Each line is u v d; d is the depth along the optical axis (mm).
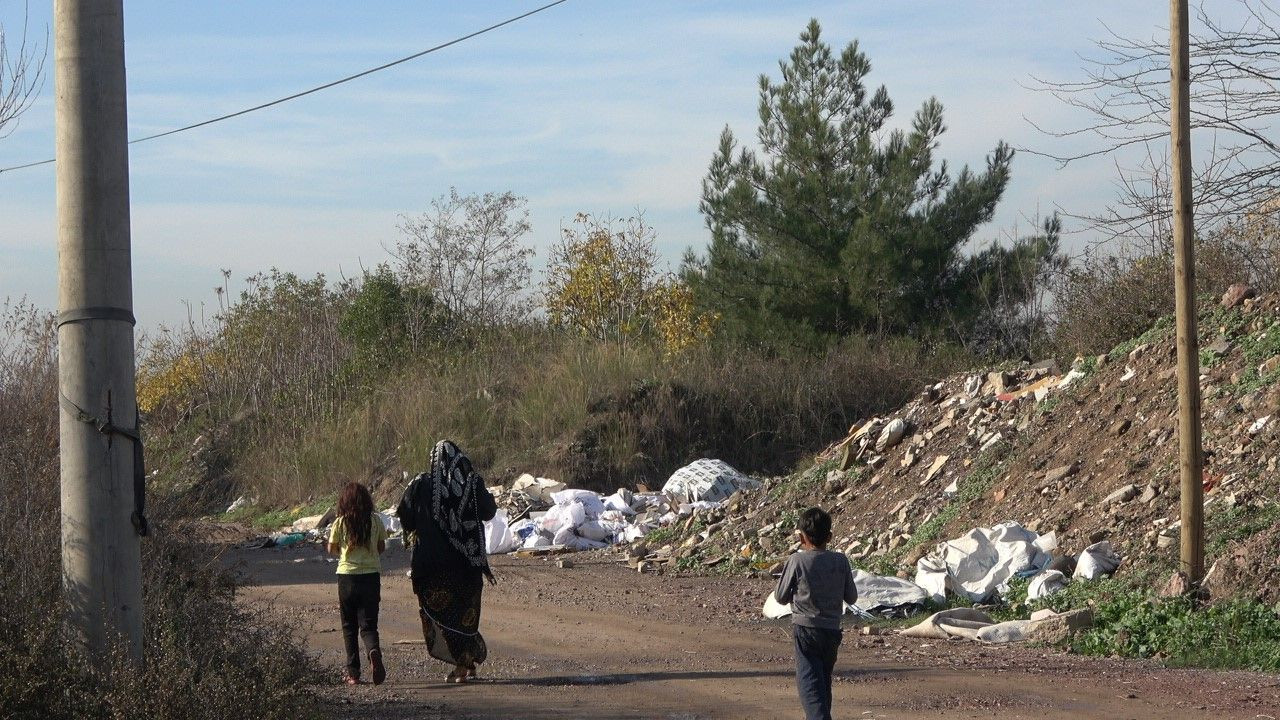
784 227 33094
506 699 8594
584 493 23172
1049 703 8203
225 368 31406
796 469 26250
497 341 32906
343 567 9211
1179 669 9594
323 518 24859
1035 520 14719
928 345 31938
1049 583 12664
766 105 34812
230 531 12281
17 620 6383
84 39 6387
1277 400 13992
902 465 18812
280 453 28984
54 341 9016
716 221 34062
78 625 6297
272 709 6660
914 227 32844
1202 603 11016
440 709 8227
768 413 28734
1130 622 10742
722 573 17281
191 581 8633
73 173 6375
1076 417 16875
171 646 6586
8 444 8172
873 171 34000
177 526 8984
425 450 27500
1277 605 10305
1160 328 18109
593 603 14414
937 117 33688
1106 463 15133
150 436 10250
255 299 38656
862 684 8953
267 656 7398
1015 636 11227
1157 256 20906
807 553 6906
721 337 32844
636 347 31266
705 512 20859
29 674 5922
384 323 34781
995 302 32781
